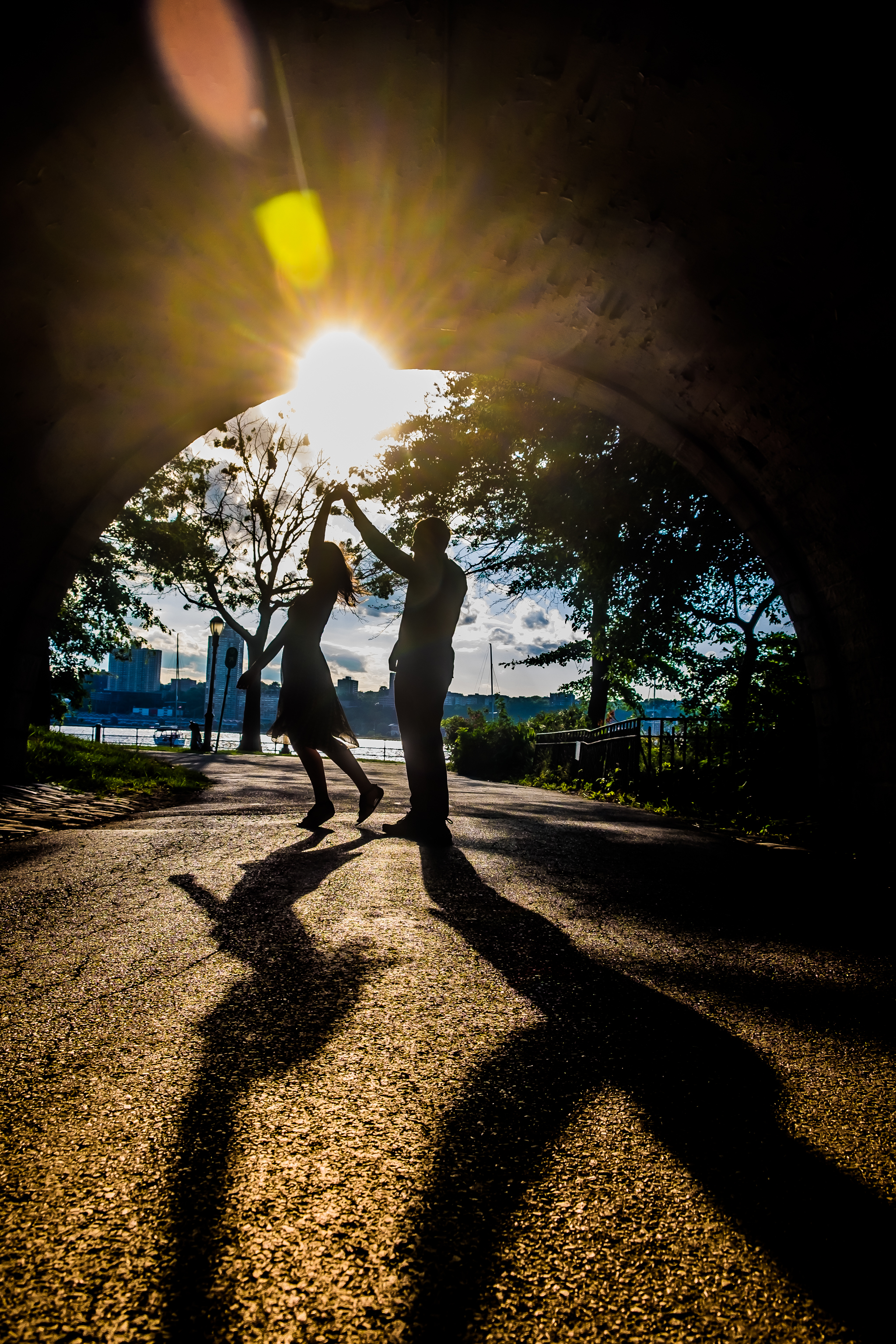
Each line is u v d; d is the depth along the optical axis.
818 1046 1.95
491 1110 1.54
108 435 6.40
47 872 3.68
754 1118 1.54
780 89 3.82
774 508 6.65
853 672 6.12
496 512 15.96
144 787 8.89
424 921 2.93
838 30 3.37
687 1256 1.11
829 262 4.51
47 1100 1.51
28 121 3.69
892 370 4.62
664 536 10.55
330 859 4.12
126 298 5.18
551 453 11.02
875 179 3.92
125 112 3.95
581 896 3.57
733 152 4.30
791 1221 1.20
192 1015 1.97
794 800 7.73
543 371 7.45
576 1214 1.20
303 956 2.47
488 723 22.97
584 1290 1.03
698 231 4.93
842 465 5.53
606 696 22.11
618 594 12.35
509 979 2.35
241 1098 1.54
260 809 6.80
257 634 31.19
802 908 3.60
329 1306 0.98
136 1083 1.59
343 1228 1.14
